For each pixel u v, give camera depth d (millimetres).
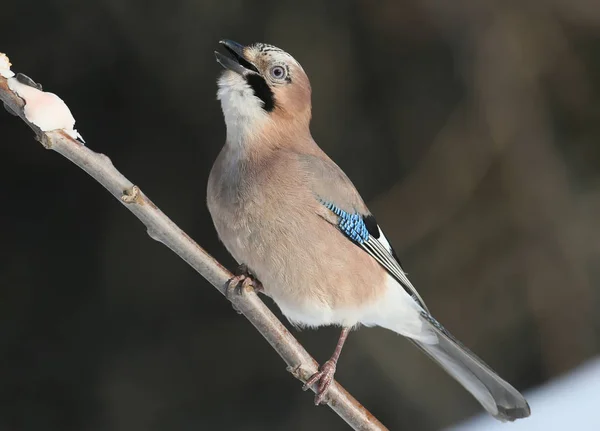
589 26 12492
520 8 12391
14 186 12906
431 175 12414
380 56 12656
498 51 12320
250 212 6707
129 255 12766
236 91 6941
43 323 12570
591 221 12453
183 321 12641
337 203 6922
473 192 12391
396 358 12117
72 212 12867
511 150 12289
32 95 4977
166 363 12445
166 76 12422
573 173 12641
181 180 12719
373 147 12680
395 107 12703
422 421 11953
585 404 9031
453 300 12289
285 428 12188
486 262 12344
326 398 6043
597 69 12734
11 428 12141
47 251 12805
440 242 12383
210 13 12148
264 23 12219
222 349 12523
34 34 12398
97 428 12195
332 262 6859
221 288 5699
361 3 12516
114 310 12633
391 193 12469
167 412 12266
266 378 12445
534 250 12266
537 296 12227
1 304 12555
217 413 12289
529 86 12344
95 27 12328
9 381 12320
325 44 12391
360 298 7066
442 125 12547
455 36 12438
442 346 7449
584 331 12133
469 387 7297
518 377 12219
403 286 7414
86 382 12359
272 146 6934
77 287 12695
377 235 7258
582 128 12773
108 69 12523
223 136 12641
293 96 7062
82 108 12656
